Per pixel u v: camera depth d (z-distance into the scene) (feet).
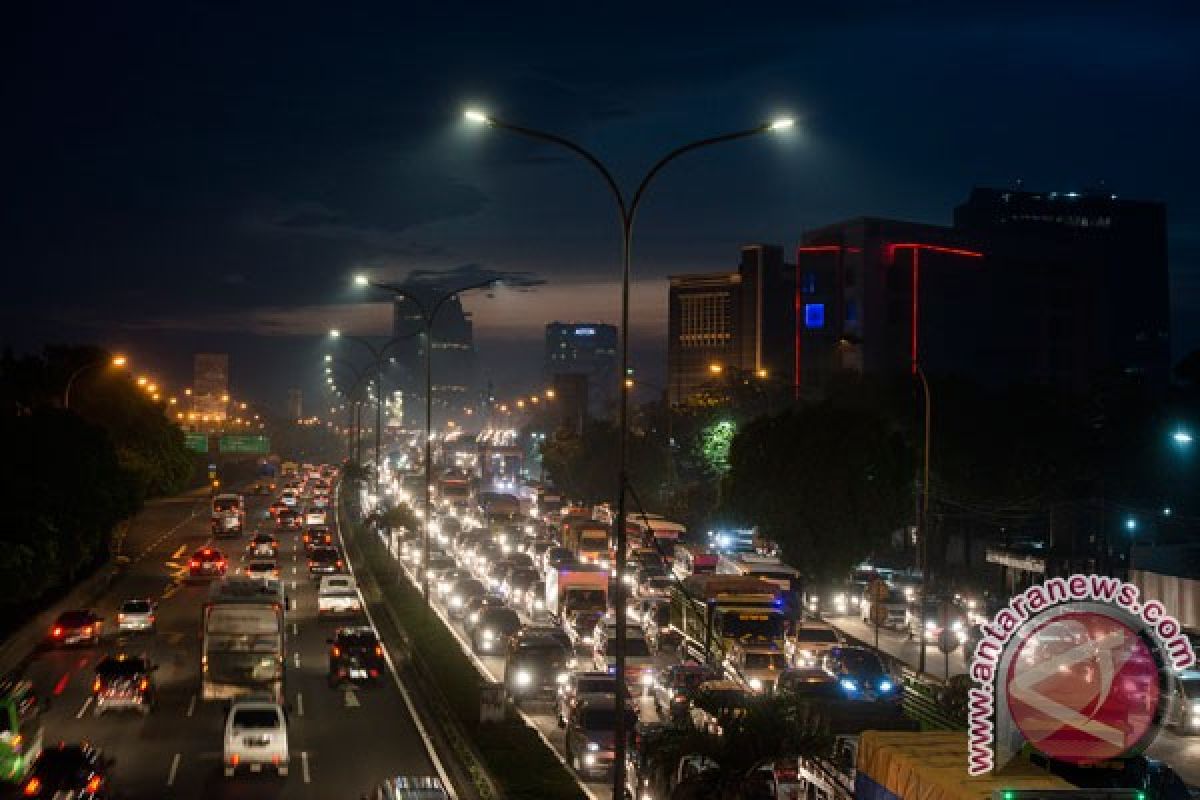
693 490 366.84
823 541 229.86
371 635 162.81
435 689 145.48
